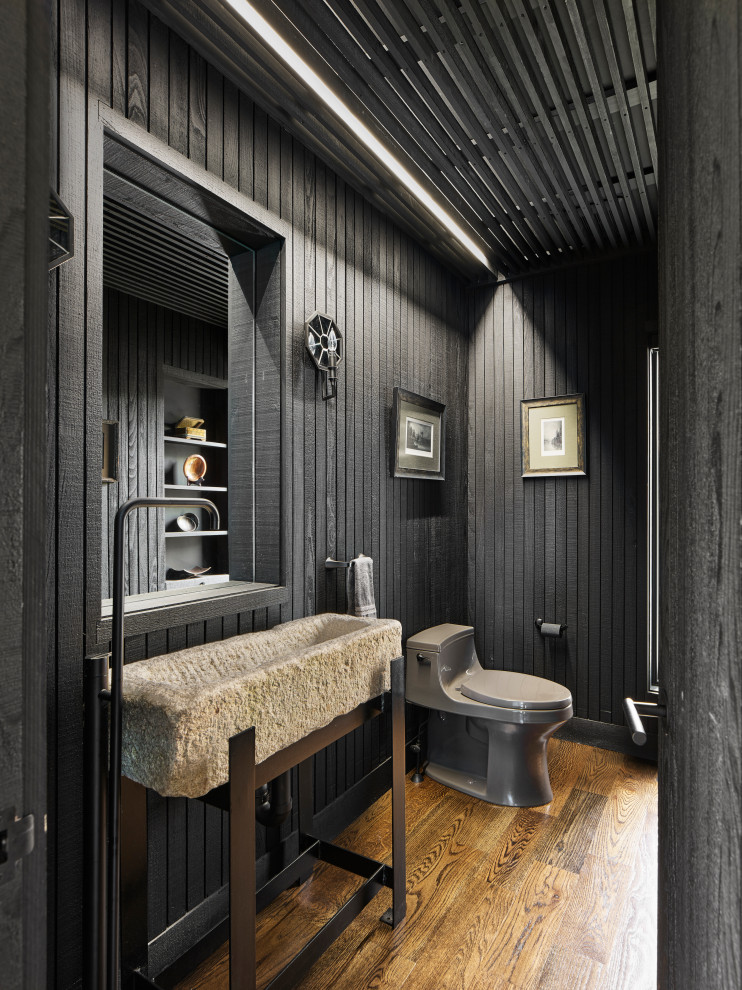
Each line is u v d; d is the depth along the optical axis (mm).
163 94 1500
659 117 720
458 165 2227
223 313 2230
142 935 1361
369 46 1617
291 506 1972
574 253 3004
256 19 1490
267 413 1959
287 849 1897
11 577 451
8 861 444
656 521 2838
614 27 1622
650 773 2668
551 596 3113
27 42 472
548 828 2197
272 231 1883
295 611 1994
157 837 1485
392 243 2619
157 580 1926
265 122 1857
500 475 3271
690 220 512
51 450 1243
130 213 1709
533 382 3180
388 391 2576
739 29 383
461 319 3330
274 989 1298
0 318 440
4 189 445
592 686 2990
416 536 2805
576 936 1634
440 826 2221
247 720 1178
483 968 1522
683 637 551
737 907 370
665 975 655
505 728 2367
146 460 1944
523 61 1674
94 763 1141
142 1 1407
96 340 1331
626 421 2932
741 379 380
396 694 1718
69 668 1274
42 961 479
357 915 1603
